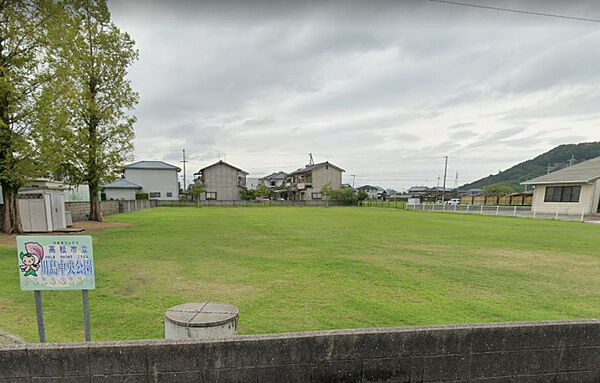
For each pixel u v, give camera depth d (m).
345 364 1.74
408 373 1.80
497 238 9.01
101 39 11.93
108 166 12.45
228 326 2.15
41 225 9.57
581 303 3.74
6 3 7.41
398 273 5.03
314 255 6.38
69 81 8.24
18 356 1.58
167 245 7.37
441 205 26.28
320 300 3.75
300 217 16.64
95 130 12.18
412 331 1.77
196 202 31.03
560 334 1.89
